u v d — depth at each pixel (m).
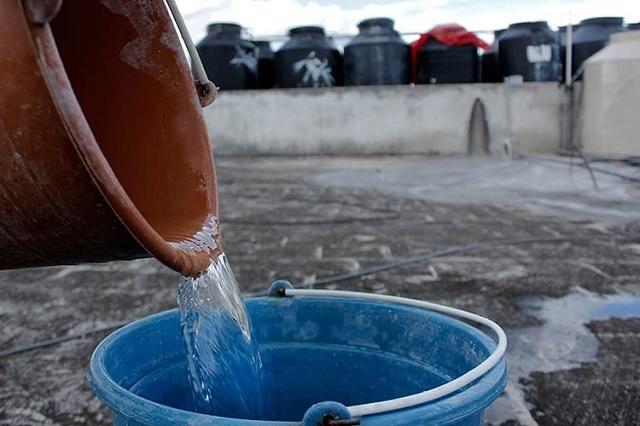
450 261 3.06
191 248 1.01
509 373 1.87
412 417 0.82
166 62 1.16
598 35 7.73
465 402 0.87
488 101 7.33
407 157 7.37
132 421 0.88
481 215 4.20
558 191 5.09
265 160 7.46
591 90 6.45
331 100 7.53
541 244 3.35
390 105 7.47
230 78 7.95
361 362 1.30
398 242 3.47
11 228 0.86
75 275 2.99
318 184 5.72
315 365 1.34
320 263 3.07
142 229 0.80
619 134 6.22
